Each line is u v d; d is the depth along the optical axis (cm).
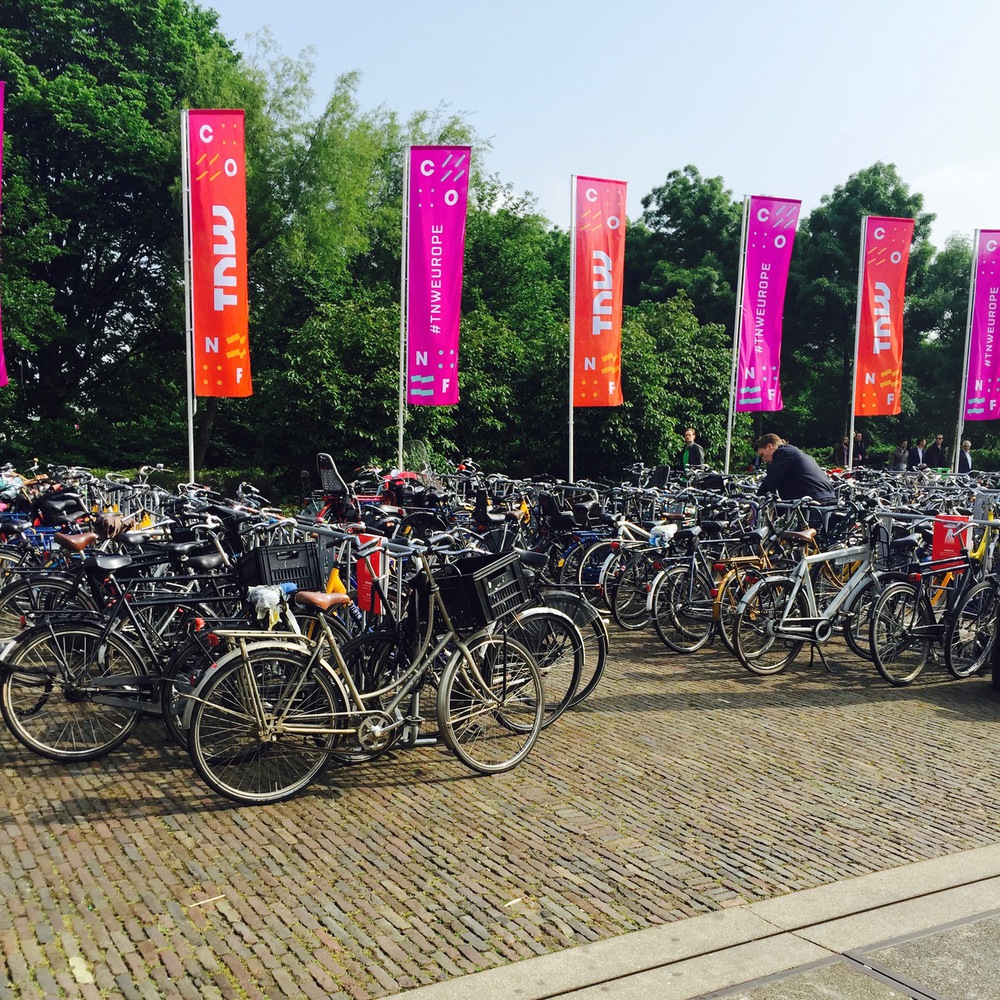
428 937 311
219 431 2575
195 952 299
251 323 2366
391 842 382
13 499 825
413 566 499
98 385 2573
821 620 645
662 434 1772
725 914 329
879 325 1382
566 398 1761
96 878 346
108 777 441
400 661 460
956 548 675
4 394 2273
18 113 2111
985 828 407
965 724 554
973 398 1491
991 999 280
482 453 1766
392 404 1588
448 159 1165
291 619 432
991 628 661
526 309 2906
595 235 1205
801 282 3136
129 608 459
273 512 705
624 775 461
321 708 431
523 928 318
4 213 1980
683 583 701
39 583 550
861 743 515
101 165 2239
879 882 355
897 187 3131
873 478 1432
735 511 875
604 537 794
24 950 298
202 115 1061
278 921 319
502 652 469
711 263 3319
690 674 650
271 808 413
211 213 1069
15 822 391
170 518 673
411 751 488
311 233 2414
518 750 485
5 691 445
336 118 2370
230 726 415
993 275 1473
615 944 308
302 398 1589
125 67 2294
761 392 1384
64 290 2406
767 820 411
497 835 391
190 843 377
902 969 296
